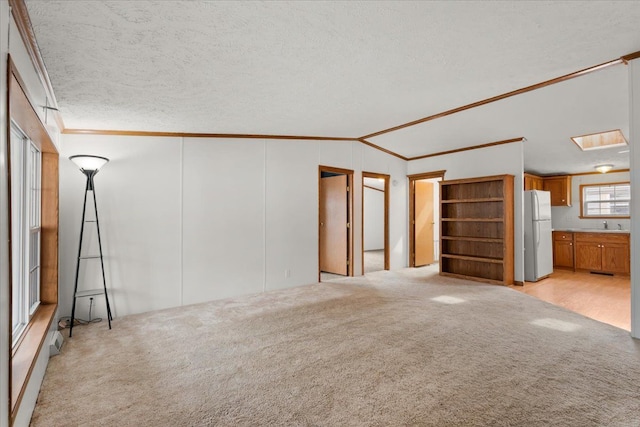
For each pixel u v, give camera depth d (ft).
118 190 13.19
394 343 9.87
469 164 20.21
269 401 6.95
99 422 6.30
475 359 8.75
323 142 19.04
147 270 13.70
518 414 6.38
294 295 15.79
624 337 10.19
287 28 6.93
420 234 24.26
